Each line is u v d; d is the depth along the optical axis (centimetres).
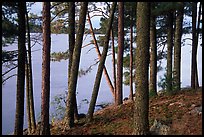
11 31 1248
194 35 1734
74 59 1276
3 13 1289
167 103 1324
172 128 1040
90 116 1355
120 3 1664
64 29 2070
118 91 1734
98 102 2644
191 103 1225
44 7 1123
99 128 1229
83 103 2641
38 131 1169
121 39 1705
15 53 1434
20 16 1155
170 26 1642
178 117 1105
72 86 1289
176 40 1579
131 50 2078
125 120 1256
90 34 2386
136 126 979
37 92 3186
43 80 1145
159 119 1110
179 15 1563
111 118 1344
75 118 1416
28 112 1579
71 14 1374
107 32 1338
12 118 2381
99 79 1362
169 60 1616
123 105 1572
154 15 1459
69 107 1293
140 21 934
